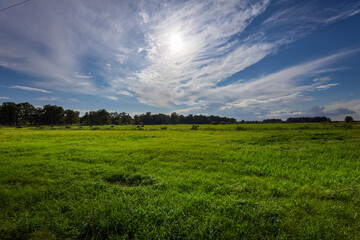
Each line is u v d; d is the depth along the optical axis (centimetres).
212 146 1719
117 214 423
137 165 971
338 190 583
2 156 1215
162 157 1196
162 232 365
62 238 366
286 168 905
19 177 741
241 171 865
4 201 513
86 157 1169
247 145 1845
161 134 3678
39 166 941
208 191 598
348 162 998
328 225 385
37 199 536
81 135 3397
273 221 403
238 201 487
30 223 401
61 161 1055
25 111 12475
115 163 1019
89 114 15362
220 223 390
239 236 358
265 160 1076
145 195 539
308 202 497
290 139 2356
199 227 374
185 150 1440
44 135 3319
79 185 648
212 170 895
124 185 702
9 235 372
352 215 429
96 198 529
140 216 418
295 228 376
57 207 477
